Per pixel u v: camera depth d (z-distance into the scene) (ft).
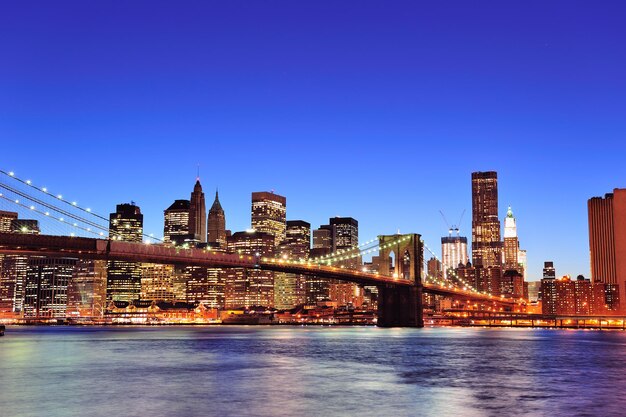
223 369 222.28
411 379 192.24
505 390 166.50
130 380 186.91
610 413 132.05
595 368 231.91
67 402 143.64
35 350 339.16
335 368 227.81
